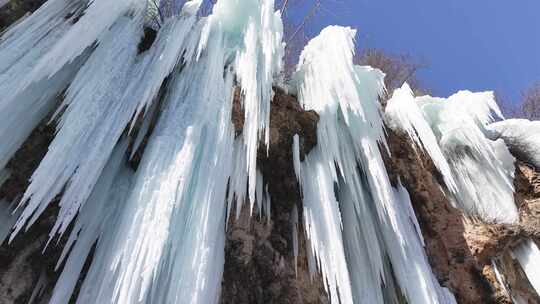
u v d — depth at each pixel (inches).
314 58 222.5
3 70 139.4
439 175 247.0
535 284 221.0
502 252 227.1
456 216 234.2
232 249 163.5
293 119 193.0
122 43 170.4
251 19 186.2
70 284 127.1
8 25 163.3
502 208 238.4
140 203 133.3
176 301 121.4
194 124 156.7
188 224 136.5
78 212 137.7
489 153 253.3
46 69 139.4
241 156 169.0
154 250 122.5
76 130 139.0
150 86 161.6
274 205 185.2
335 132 194.1
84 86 149.5
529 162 277.1
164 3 300.2
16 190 141.2
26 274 132.6
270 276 167.6
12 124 138.1
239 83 179.6
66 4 168.9
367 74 225.0
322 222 171.9
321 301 171.8
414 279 182.1
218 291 141.3
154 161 144.5
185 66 180.1
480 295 214.7
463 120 254.2
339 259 161.2
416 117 243.9
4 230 134.3
